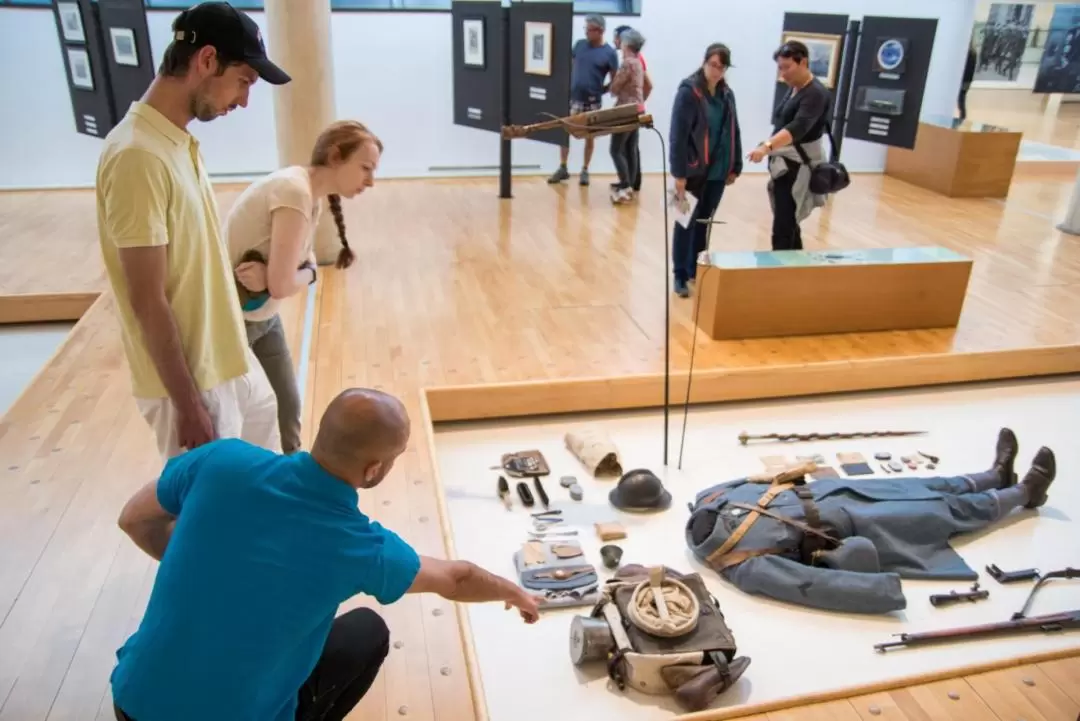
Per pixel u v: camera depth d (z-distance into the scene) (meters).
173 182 1.79
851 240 6.27
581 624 2.42
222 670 1.33
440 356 4.13
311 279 2.53
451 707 2.10
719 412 3.96
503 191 7.06
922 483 3.13
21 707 2.01
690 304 4.94
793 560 2.85
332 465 1.41
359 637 1.71
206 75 1.78
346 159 2.39
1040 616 2.69
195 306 1.93
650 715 2.31
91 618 2.30
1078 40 8.09
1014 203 7.50
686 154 4.66
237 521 1.36
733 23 7.81
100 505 2.79
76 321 4.82
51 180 7.06
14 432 3.23
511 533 3.03
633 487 3.16
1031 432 3.85
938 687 2.25
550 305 4.83
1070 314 4.96
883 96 6.64
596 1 7.51
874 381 4.18
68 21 5.83
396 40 7.21
